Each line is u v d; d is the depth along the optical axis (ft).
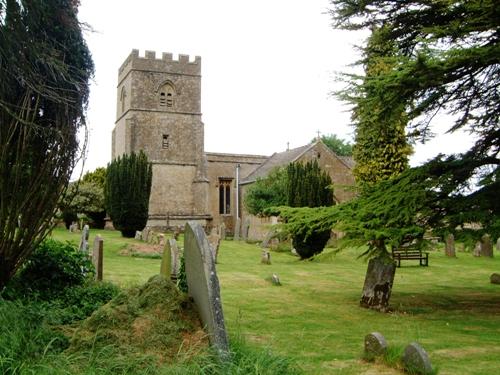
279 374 15.92
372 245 34.50
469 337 26.89
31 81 20.34
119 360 15.46
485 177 34.78
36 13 20.45
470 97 37.88
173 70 136.98
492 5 29.86
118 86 146.41
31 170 21.77
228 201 144.25
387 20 37.68
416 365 19.53
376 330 28.48
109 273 47.21
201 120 138.10
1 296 22.29
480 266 66.69
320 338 25.86
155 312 18.43
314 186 72.23
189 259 19.98
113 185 88.12
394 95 32.14
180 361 15.35
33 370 14.33
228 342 17.02
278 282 46.50
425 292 44.65
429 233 34.96
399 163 67.67
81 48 23.20
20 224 22.11
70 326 20.51
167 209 132.87
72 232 93.91
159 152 134.10
